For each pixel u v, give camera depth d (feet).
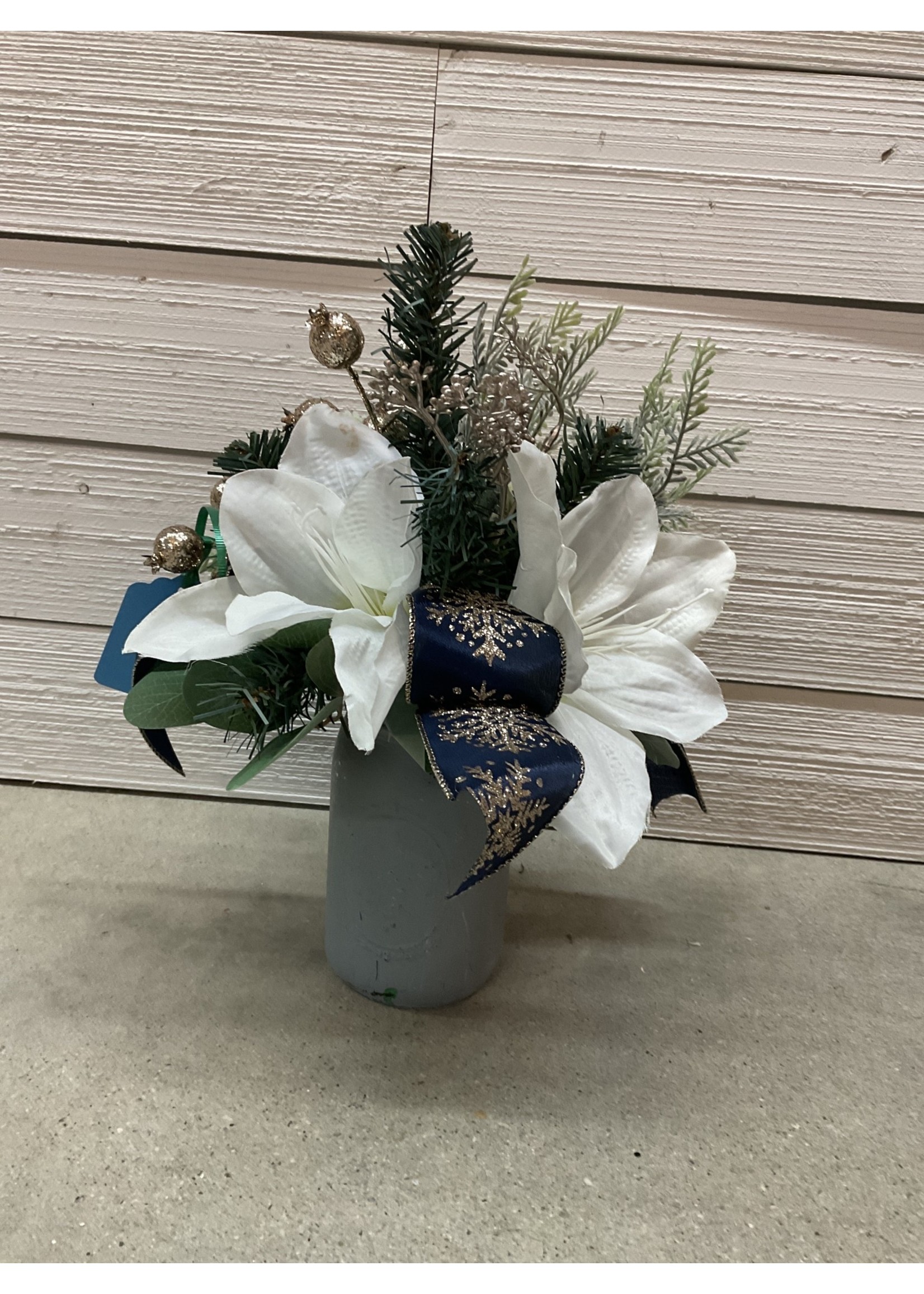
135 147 2.27
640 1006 1.97
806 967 2.16
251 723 1.63
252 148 2.27
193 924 2.12
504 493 1.60
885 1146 1.63
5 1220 1.35
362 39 2.21
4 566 2.55
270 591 1.53
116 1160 1.47
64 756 2.70
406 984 1.85
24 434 2.45
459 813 1.71
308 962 2.01
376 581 1.53
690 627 1.69
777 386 2.39
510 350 1.65
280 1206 1.41
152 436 2.44
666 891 2.46
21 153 2.28
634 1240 1.40
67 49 2.22
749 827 2.71
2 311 2.37
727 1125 1.65
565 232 2.31
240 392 2.41
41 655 2.62
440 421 1.53
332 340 1.56
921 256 2.30
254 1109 1.59
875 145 2.24
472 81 2.24
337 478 1.59
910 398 2.38
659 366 2.37
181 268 2.34
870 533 2.46
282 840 2.52
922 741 2.60
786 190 2.27
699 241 2.31
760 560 2.49
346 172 2.28
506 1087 1.70
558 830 1.41
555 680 1.43
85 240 2.33
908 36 2.18
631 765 1.50
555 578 1.46
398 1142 1.55
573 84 2.23
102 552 2.53
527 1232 1.40
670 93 2.23
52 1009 1.80
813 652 2.55
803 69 2.21
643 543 1.62
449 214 2.31
